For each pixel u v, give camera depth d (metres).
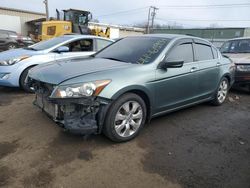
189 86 4.58
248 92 7.31
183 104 4.61
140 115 3.80
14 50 6.70
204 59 5.06
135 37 4.95
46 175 2.82
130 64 3.89
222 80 5.67
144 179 2.85
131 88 3.55
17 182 2.68
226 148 3.68
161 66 4.00
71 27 16.92
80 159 3.17
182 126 4.42
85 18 18.67
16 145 3.43
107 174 2.90
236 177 2.97
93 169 2.98
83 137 3.60
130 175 2.90
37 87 3.79
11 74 5.86
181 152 3.49
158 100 4.03
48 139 3.62
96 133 3.43
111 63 3.94
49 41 7.10
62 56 6.56
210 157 3.40
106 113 3.40
